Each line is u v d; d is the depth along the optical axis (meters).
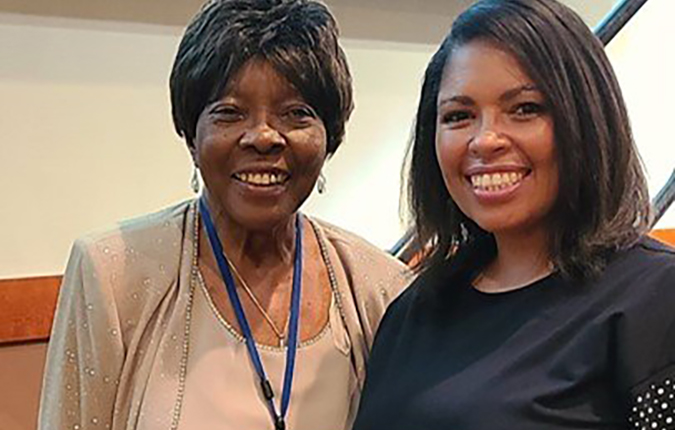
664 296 1.07
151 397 1.29
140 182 2.38
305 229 1.49
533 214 1.19
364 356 1.42
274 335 1.36
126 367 1.31
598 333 1.08
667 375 1.03
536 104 1.15
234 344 1.33
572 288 1.16
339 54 1.33
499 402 1.10
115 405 1.31
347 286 1.46
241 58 1.25
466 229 1.38
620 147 1.17
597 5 3.19
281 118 1.28
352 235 1.56
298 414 1.32
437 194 1.40
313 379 1.35
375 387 1.32
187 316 1.33
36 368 2.17
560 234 1.19
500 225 1.20
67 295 1.35
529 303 1.19
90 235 1.37
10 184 2.18
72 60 2.22
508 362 1.14
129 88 2.32
